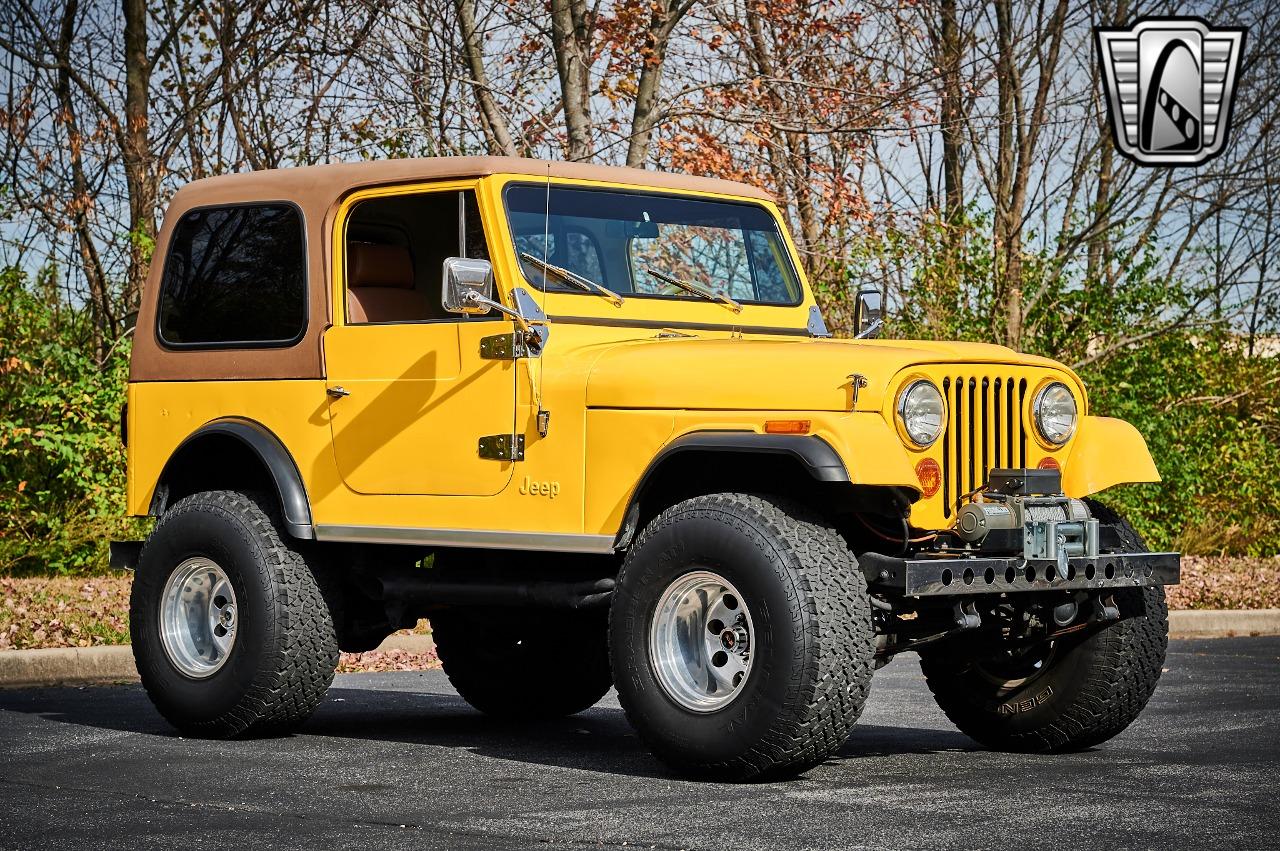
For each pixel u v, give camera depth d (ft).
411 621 22.81
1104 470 20.15
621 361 19.70
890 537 19.36
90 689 29.19
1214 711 26.20
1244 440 60.70
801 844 15.10
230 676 22.31
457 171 21.36
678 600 18.67
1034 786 18.26
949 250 53.26
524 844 15.23
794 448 17.81
